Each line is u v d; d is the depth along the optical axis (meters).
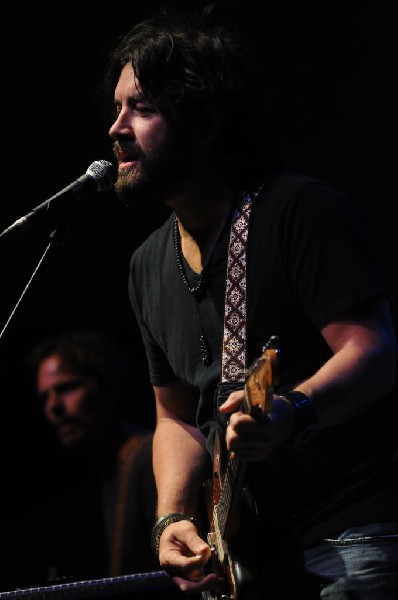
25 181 11.55
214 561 5.24
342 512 4.70
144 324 5.89
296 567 4.76
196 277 5.21
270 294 4.84
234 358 4.91
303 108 11.61
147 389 11.98
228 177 5.22
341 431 4.73
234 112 5.27
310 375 4.83
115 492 9.44
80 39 11.48
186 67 5.17
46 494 12.23
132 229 12.00
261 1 11.51
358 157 11.56
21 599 6.03
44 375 9.73
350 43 11.51
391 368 4.51
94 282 12.01
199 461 5.82
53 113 11.52
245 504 4.82
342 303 4.56
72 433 9.63
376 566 4.57
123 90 5.24
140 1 11.36
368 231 4.83
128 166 5.20
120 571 9.25
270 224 4.89
